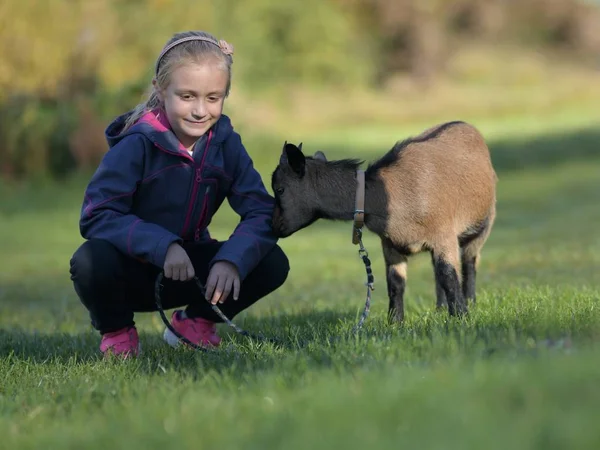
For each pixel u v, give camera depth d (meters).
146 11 43.50
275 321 10.85
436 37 88.94
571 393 4.44
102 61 40.62
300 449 4.14
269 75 77.38
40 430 5.50
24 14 39.78
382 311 11.13
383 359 6.15
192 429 4.74
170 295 8.52
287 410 4.89
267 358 7.02
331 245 26.48
